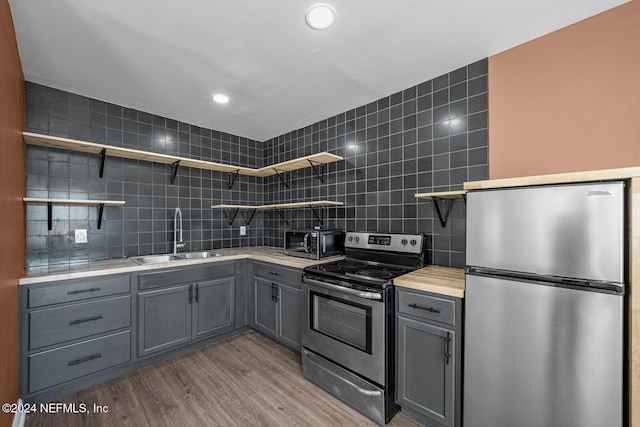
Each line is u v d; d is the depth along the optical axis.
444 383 1.49
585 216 1.08
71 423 1.61
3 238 1.30
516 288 1.24
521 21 1.50
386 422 1.63
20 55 1.77
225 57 1.83
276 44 1.70
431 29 1.56
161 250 2.83
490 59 1.82
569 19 1.48
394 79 2.13
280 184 3.49
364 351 1.72
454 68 1.98
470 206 1.39
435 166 2.09
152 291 2.26
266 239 3.71
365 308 1.72
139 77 2.08
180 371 2.18
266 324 2.68
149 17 1.45
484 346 1.33
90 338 1.95
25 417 1.63
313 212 3.05
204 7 1.38
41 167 2.15
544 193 1.17
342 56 1.83
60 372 1.82
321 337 1.98
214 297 2.66
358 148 2.62
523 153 1.68
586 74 1.47
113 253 2.51
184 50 1.75
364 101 2.51
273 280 2.62
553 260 1.14
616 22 1.39
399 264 2.15
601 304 1.04
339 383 1.85
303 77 2.10
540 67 1.62
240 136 3.54
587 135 1.47
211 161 3.24
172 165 2.91
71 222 2.29
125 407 1.76
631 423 0.99
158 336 2.29
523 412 1.22
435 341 1.53
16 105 1.65
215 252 3.03
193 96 2.40
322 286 1.95
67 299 1.85
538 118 1.63
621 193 1.01
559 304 1.13
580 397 1.08
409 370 1.63
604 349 1.03
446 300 1.49
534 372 1.19
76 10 1.39
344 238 2.67
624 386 1.01
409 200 2.23
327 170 2.90
